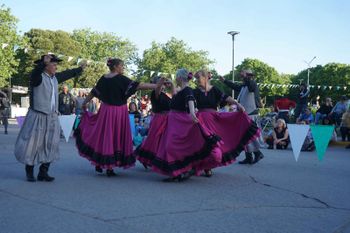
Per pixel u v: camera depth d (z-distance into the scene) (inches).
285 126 509.0
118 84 269.0
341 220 181.2
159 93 277.0
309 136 483.5
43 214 179.8
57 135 253.6
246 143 282.8
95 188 233.8
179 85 267.3
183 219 176.6
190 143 259.6
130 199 209.3
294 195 227.9
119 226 165.2
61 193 219.1
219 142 254.4
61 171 288.8
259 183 261.4
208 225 169.0
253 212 190.9
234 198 217.8
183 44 2301.9
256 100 360.5
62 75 263.0
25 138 245.3
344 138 583.2
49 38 2070.6
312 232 163.8
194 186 247.3
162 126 275.6
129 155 270.5
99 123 270.4
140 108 759.1
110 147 266.7
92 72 1974.7
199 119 277.9
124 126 270.8
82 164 323.3
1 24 1169.4
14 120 1242.0
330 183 265.4
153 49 2198.6
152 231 159.9
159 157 263.0
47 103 248.2
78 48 2180.1
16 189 226.5
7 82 1593.3
